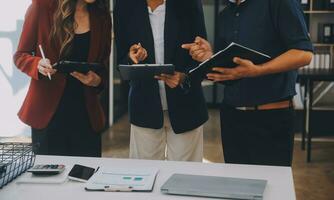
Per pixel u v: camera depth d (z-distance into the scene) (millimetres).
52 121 2562
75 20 2506
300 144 5984
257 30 2297
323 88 6383
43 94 2541
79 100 2568
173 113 2594
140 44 2525
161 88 2617
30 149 1910
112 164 2004
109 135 6336
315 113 6320
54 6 2494
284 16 2193
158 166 1984
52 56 2523
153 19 2559
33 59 2482
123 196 1638
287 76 2312
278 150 2379
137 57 2432
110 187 1685
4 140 5012
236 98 2387
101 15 2559
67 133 2576
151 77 2307
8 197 1621
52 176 1803
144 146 2693
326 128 6340
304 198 4016
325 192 4172
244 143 2428
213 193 1614
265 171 1913
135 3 2551
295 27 2176
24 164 1854
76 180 1786
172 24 2537
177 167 1970
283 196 1631
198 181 1730
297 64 2150
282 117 2348
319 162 5176
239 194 1594
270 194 1650
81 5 2529
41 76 2459
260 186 1673
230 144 2475
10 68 5645
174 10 2539
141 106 2613
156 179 1812
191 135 2662
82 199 1609
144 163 2023
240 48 2014
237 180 1746
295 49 2160
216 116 7801
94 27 2533
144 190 1678
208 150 5617
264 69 2117
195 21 2570
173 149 2693
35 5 2510
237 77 2164
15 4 5508
